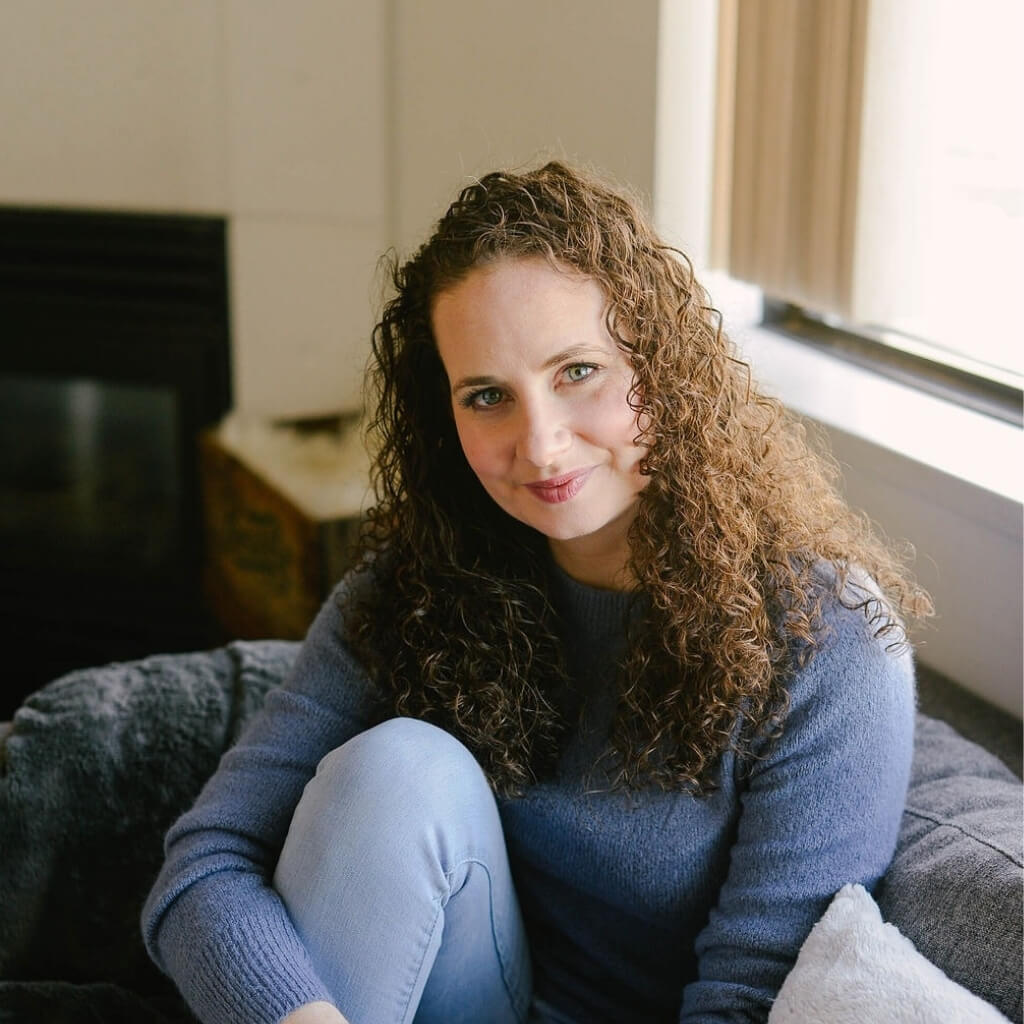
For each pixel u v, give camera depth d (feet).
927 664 5.07
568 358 3.33
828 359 6.22
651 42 6.04
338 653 4.00
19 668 9.16
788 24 5.66
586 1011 4.01
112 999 4.14
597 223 3.39
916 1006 3.05
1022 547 4.49
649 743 3.58
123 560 9.07
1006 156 5.25
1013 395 5.42
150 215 8.35
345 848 3.45
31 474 9.10
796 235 5.92
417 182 7.81
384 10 7.76
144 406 8.76
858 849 3.45
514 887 4.05
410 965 3.46
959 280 5.64
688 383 3.51
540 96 6.75
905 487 5.02
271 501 7.31
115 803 4.46
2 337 8.82
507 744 3.76
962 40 5.32
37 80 8.30
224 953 3.39
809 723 3.45
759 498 3.73
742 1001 3.39
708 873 3.68
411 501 3.89
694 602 3.51
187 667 4.83
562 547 3.76
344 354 8.44
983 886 3.30
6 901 4.35
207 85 8.13
